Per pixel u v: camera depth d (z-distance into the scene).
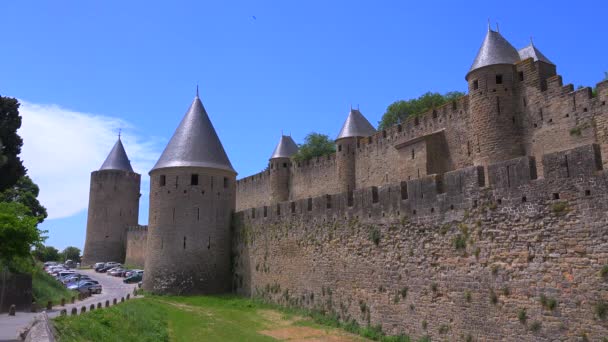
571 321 16.62
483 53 35.97
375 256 25.47
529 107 33.91
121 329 22.67
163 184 42.47
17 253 29.58
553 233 17.52
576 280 16.66
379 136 48.94
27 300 32.59
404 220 23.97
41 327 16.03
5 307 31.30
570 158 17.33
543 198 18.02
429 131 42.84
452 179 21.70
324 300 28.92
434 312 21.67
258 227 37.84
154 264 41.19
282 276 33.62
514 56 35.59
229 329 27.14
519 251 18.55
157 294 40.12
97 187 89.81
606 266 15.91
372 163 49.62
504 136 34.19
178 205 41.44
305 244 31.44
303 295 30.97
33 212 67.50
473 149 36.03
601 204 16.30
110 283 56.41
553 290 17.27
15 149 56.62
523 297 18.17
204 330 26.91
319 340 24.16
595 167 16.59
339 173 53.47
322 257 29.61
